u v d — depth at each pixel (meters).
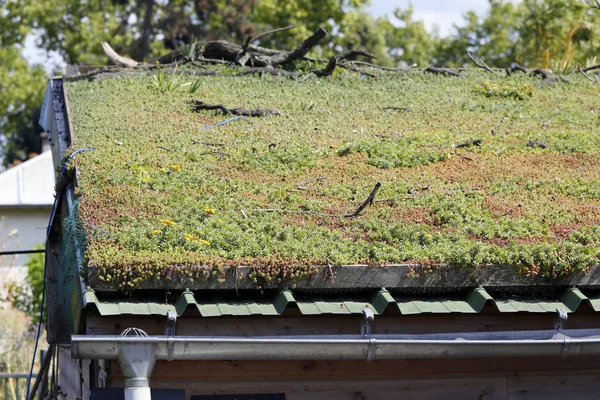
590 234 6.93
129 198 7.29
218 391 6.23
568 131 10.44
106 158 8.42
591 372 6.77
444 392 6.56
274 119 10.75
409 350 6.01
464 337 6.21
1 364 16.19
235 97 11.77
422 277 6.22
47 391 12.36
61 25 44.62
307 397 6.36
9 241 23.98
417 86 12.84
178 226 6.68
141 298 5.98
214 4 41.19
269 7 41.38
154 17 43.91
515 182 8.50
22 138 48.09
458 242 6.62
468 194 8.01
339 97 12.05
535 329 6.49
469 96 12.35
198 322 6.06
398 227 6.93
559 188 8.28
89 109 10.75
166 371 6.16
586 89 13.00
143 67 13.29
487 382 6.62
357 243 6.55
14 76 44.00
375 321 6.28
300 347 5.88
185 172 8.19
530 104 12.09
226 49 13.91
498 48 43.69
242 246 6.34
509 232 6.95
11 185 28.94
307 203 7.54
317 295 6.20
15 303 20.50
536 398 6.68
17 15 44.09
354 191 8.07
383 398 6.48
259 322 6.13
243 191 7.89
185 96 11.66
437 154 9.25
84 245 6.37
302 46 13.93
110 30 43.91
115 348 5.62
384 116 11.14
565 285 6.40
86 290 5.81
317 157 9.12
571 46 22.34
